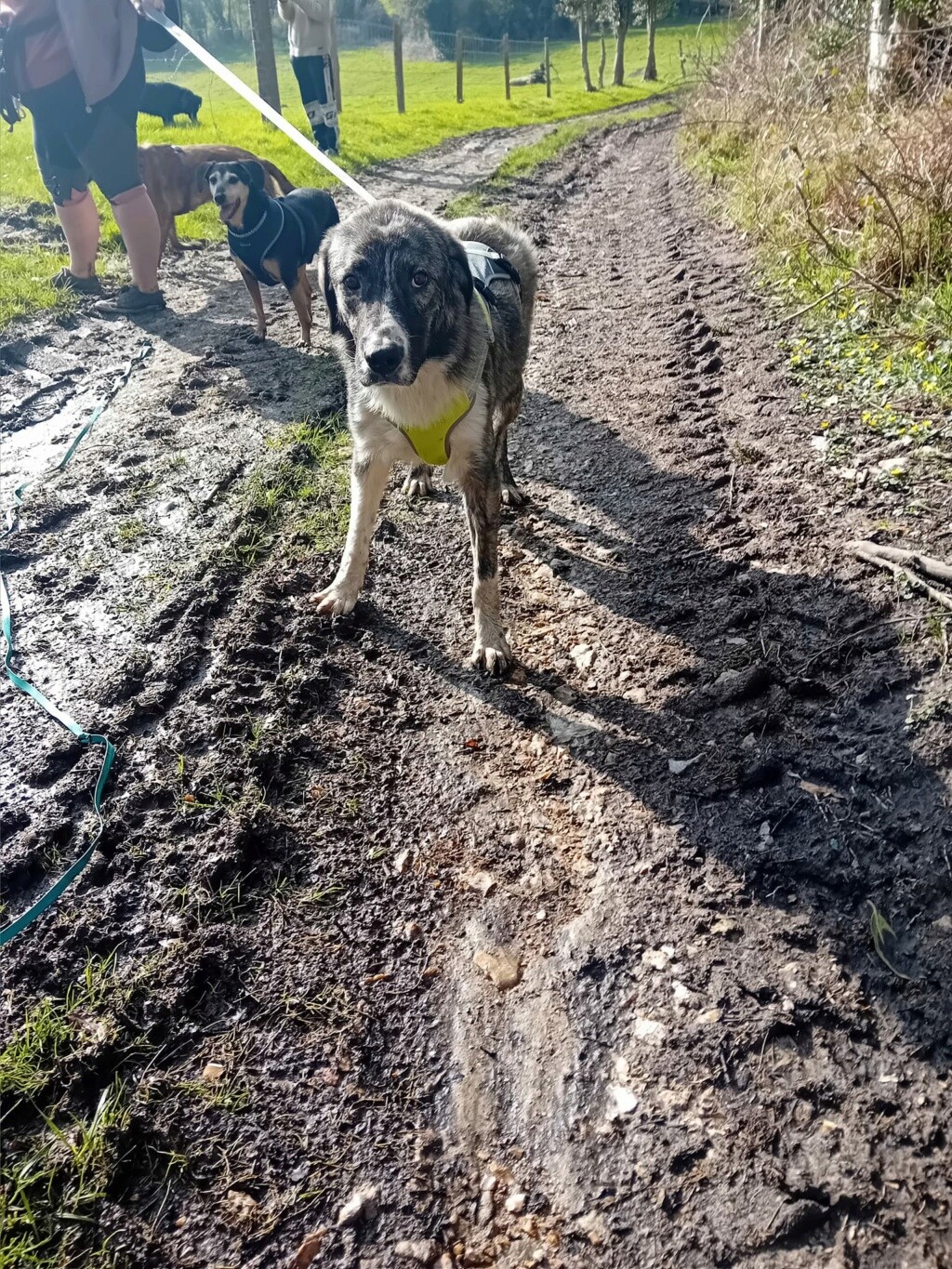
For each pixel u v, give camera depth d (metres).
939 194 5.62
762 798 2.76
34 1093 2.09
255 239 6.17
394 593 3.91
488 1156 2.03
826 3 9.67
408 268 3.20
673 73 35.72
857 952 2.31
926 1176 1.87
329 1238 1.89
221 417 5.42
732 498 4.26
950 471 3.93
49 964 2.38
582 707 3.26
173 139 13.74
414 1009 2.33
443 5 52.59
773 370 5.42
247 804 2.83
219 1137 2.05
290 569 4.02
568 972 2.39
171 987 2.32
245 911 2.55
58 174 6.89
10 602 3.81
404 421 3.31
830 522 3.87
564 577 3.97
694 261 7.93
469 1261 1.86
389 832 2.81
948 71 6.99
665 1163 1.97
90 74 6.14
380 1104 2.13
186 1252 1.87
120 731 3.13
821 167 7.19
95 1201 1.93
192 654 3.47
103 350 6.54
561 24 54.34
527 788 2.95
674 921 2.47
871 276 5.69
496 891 2.62
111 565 4.04
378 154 14.37
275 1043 2.23
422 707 3.30
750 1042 2.16
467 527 4.38
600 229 9.93
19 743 3.09
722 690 3.15
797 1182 1.90
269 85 15.44
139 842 2.71
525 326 4.50
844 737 2.86
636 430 5.12
